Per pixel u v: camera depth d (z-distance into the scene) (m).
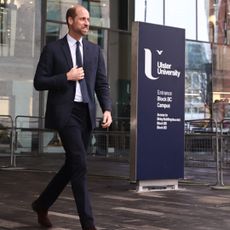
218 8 21.91
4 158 15.08
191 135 13.08
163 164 8.53
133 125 8.27
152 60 8.35
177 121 8.67
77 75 4.91
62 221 5.83
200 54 21.31
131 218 6.07
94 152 15.73
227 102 21.77
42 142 16.72
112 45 19.11
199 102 21.12
